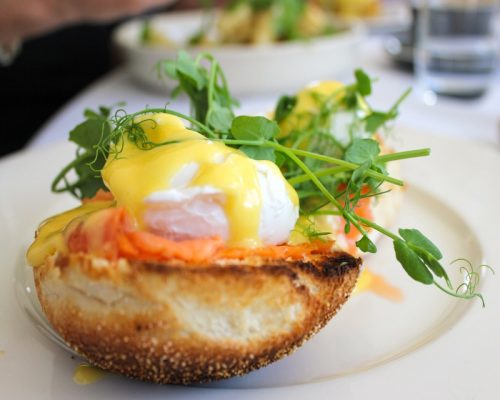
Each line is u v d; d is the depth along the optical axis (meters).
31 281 0.30
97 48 0.93
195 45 0.70
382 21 0.90
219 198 0.21
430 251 0.23
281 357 0.23
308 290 0.22
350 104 0.33
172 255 0.21
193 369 0.22
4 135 0.75
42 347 0.25
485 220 0.36
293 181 0.25
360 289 0.31
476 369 0.23
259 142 0.24
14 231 0.34
